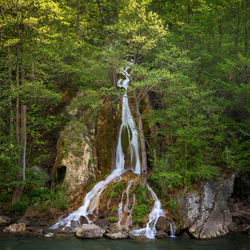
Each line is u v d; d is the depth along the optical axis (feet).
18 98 55.31
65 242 38.24
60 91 74.95
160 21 47.78
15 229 43.42
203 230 42.47
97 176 57.72
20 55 55.06
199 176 47.93
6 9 51.11
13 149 52.06
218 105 59.98
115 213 48.11
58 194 53.93
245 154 51.88
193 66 63.10
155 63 53.47
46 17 55.36
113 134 63.41
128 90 50.57
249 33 80.28
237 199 57.52
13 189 57.72
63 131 63.62
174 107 52.11
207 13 74.95
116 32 52.54
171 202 47.14
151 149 59.62
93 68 54.39
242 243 39.42
